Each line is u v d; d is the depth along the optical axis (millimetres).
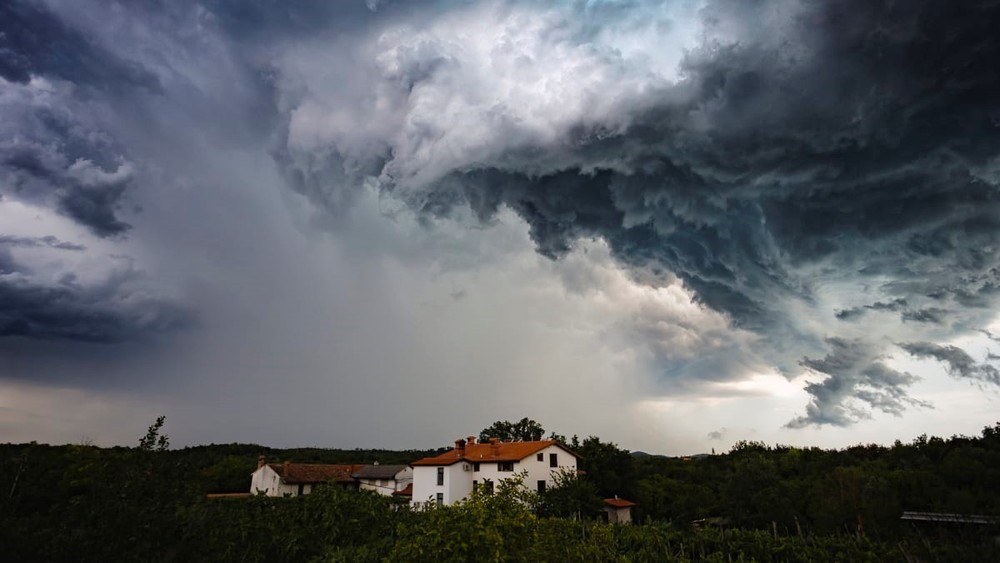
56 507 8609
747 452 73312
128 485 8789
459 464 49938
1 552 7734
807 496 40875
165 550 8930
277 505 14523
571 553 10344
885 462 49188
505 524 9250
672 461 77562
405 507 16484
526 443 52594
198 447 107188
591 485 41312
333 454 112188
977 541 9672
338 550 12836
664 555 26734
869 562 24125
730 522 41312
